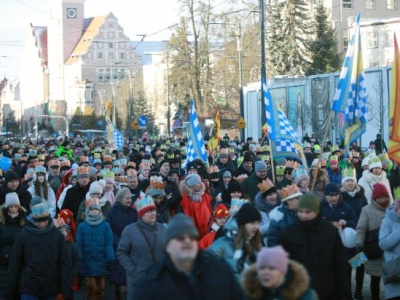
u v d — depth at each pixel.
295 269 6.93
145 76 136.00
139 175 21.55
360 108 15.55
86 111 138.88
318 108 52.09
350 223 12.23
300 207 9.11
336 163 19.73
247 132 64.69
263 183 11.74
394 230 10.85
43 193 16.84
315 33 76.12
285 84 57.25
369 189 15.64
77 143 47.59
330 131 49.59
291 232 9.15
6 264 11.70
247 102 64.25
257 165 15.81
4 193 15.09
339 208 12.29
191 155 20.53
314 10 82.81
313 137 43.94
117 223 13.25
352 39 15.41
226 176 15.41
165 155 28.67
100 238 12.96
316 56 74.94
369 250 12.11
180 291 6.75
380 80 45.94
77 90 176.25
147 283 6.81
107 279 13.23
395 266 10.83
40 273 10.67
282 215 10.38
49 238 10.76
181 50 66.38
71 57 186.88
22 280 10.69
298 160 18.25
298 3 76.06
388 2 90.50
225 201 12.84
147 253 10.98
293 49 75.31
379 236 11.02
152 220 11.07
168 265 6.82
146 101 105.31
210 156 26.67
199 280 6.82
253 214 8.62
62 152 33.88
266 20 76.50
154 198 13.52
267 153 25.03
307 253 9.09
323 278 9.11
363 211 12.11
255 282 6.93
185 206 13.14
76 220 14.98
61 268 10.81
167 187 16.50
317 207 9.11
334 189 12.17
